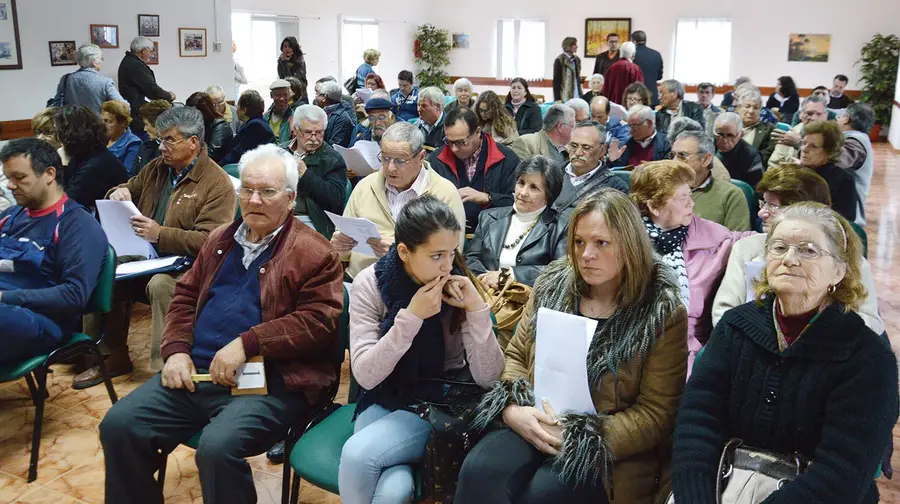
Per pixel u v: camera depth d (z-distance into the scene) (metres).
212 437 2.09
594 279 1.93
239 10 12.16
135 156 4.87
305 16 13.65
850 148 4.71
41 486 2.72
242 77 10.23
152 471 2.27
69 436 3.08
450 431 1.93
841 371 1.60
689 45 15.61
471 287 2.01
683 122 4.80
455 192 3.41
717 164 4.05
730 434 1.76
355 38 15.16
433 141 6.02
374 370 2.02
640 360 1.89
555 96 11.54
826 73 14.94
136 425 2.20
